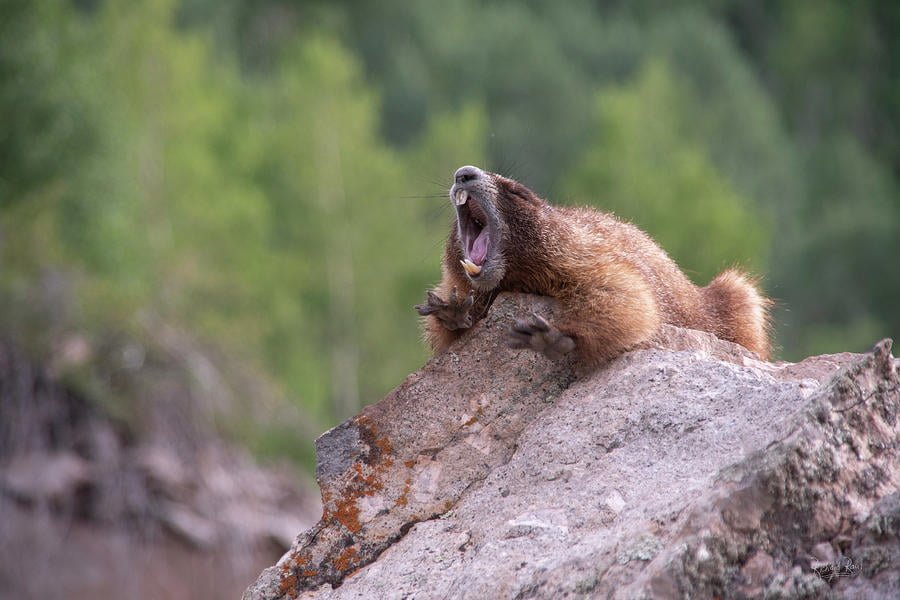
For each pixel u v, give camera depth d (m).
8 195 18.72
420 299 31.77
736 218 33.69
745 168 56.50
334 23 62.25
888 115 70.50
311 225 31.98
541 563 4.67
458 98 56.03
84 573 15.13
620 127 35.69
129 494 15.82
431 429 5.94
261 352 23.78
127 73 29.39
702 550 4.16
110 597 15.16
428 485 5.77
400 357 31.31
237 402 18.55
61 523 15.32
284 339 28.14
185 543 15.80
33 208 18.88
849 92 71.00
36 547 14.98
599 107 37.66
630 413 5.47
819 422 4.46
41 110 19.38
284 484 17.89
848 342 45.78
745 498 4.26
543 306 6.32
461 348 6.18
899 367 4.70
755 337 7.88
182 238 27.70
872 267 51.47
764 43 80.50
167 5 31.52
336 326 31.12
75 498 15.66
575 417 5.59
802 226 54.97
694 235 32.72
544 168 51.75
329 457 5.89
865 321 48.75
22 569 14.79
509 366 6.12
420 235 32.62
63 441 16.12
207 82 36.41
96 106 20.59
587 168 34.81
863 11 72.75
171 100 30.03
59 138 19.52
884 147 69.38
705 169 36.56
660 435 5.33
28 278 17.52
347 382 30.66
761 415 5.19
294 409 19.52
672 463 5.14
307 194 32.47
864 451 4.46
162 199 28.16
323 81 33.75
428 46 60.31
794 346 47.56
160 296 20.55
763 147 57.94
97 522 15.59
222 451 17.25
